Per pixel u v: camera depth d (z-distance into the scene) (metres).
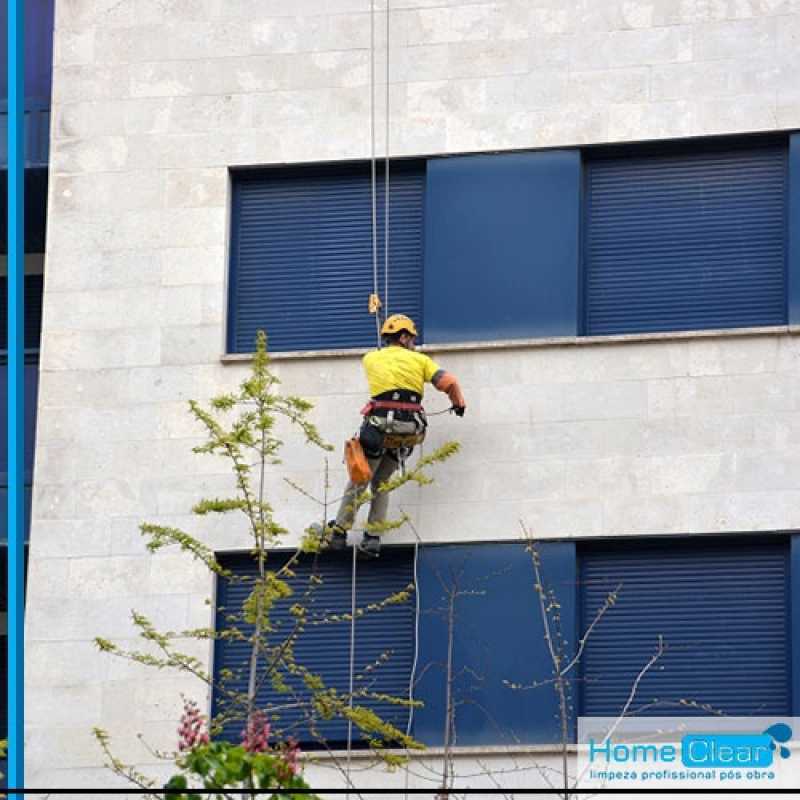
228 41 53.25
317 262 52.28
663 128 51.50
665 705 48.44
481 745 48.16
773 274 50.91
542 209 51.50
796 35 51.62
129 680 49.28
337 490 50.19
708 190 51.59
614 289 51.34
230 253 52.41
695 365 49.84
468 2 52.72
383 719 48.84
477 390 50.28
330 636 49.72
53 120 53.19
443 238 51.53
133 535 50.28
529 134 51.88
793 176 50.94
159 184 52.56
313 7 53.19
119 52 53.50
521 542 49.41
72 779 48.72
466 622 49.09
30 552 50.38
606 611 49.12
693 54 51.78
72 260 52.19
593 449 49.66
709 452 49.31
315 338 51.88
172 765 48.56
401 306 51.78
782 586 48.81
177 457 50.66
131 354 51.44
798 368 49.59
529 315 50.91
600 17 52.28
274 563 50.28
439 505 49.72
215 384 51.09
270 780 38.00
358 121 52.41
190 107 52.97
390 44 52.75
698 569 49.16
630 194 51.78
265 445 48.03
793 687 47.88
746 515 48.84
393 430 48.44
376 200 52.47
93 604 49.91
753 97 51.41
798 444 49.16
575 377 50.12
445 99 52.28
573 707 48.41
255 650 46.16
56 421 51.16
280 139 52.56
